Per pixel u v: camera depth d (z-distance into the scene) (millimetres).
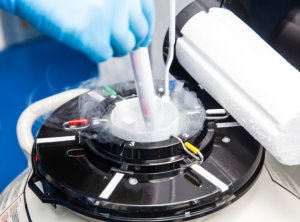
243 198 507
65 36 376
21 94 1880
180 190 444
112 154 491
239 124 569
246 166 485
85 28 375
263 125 465
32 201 531
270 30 592
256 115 476
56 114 593
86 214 440
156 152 475
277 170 580
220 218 480
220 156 504
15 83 1939
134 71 458
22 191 573
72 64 2068
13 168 1518
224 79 530
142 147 475
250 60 495
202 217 445
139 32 416
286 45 562
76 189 448
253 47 509
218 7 605
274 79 462
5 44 2242
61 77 1957
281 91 448
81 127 547
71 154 513
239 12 626
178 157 485
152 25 438
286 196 527
